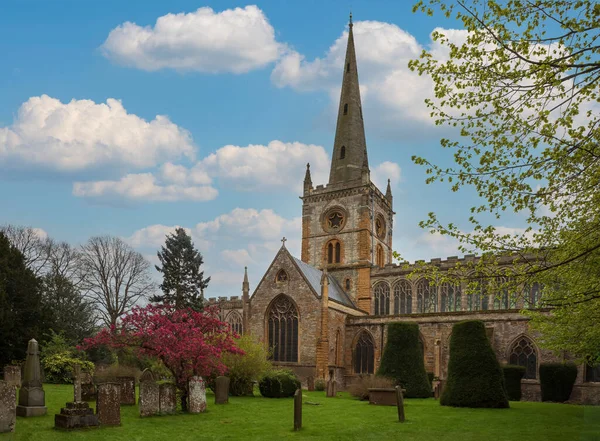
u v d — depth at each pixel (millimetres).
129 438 22469
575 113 17500
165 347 31078
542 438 23172
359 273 80000
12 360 49625
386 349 49844
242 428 25953
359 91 92375
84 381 38812
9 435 21469
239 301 90562
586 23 16438
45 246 81062
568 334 31766
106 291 78625
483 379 36688
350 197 83125
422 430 25547
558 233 21609
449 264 75062
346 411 33562
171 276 76250
